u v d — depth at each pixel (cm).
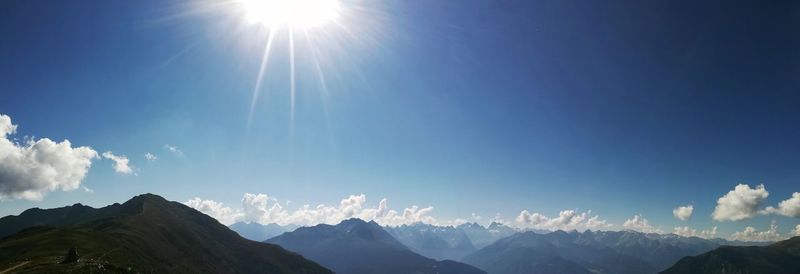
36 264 12950
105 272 13138
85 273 12225
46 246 17350
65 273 11731
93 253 18012
